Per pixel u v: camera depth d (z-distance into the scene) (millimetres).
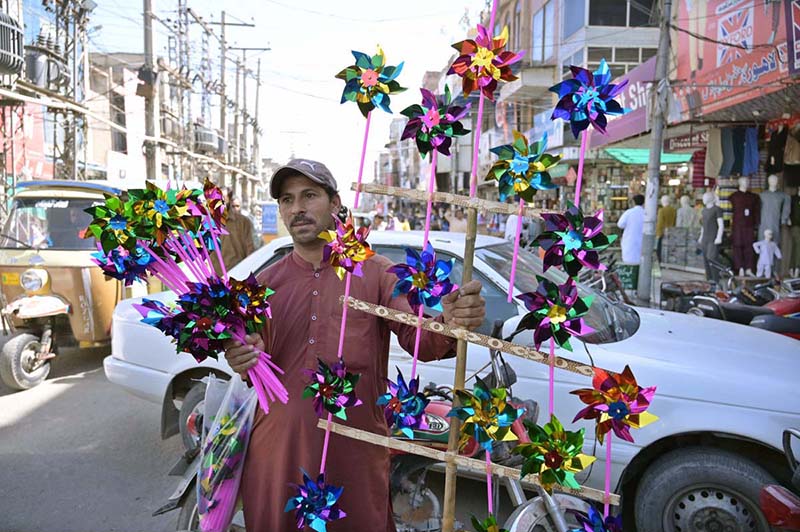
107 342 5707
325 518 1605
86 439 4254
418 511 2377
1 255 5641
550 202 15219
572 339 2918
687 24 8445
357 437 1637
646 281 8414
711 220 9148
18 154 13562
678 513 2594
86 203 5938
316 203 1798
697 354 2840
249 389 1997
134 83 18531
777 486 2105
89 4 12516
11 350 5191
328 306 1780
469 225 1474
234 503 1922
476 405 1467
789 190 8883
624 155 13500
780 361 2799
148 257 1633
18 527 3082
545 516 1845
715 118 8141
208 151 25391
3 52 8531
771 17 6379
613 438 2729
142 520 3162
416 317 1542
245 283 1609
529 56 19359
